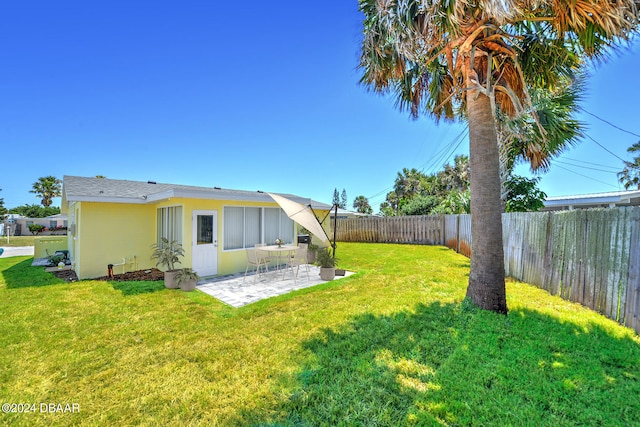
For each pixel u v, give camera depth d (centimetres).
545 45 493
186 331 438
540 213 627
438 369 304
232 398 271
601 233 447
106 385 300
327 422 233
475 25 432
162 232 946
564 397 249
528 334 378
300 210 835
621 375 279
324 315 492
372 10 495
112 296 632
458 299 546
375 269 923
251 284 758
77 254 872
